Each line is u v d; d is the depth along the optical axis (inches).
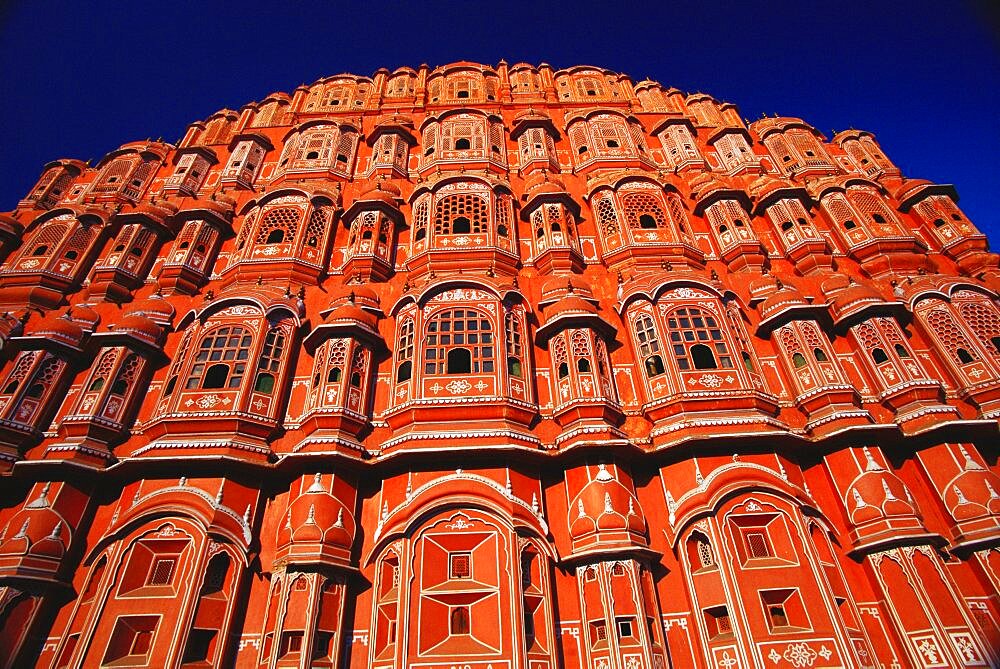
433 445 522.9
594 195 832.9
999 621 475.8
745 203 829.2
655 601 476.7
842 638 442.3
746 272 745.0
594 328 631.8
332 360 597.6
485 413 557.9
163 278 717.3
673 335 628.4
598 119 987.9
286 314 650.8
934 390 584.7
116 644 445.4
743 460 532.1
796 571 476.7
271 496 537.0
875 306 637.9
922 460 556.4
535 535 498.3
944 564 501.4
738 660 442.6
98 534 511.2
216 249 781.9
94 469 522.0
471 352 601.6
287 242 751.7
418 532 487.5
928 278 694.5
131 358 611.8
